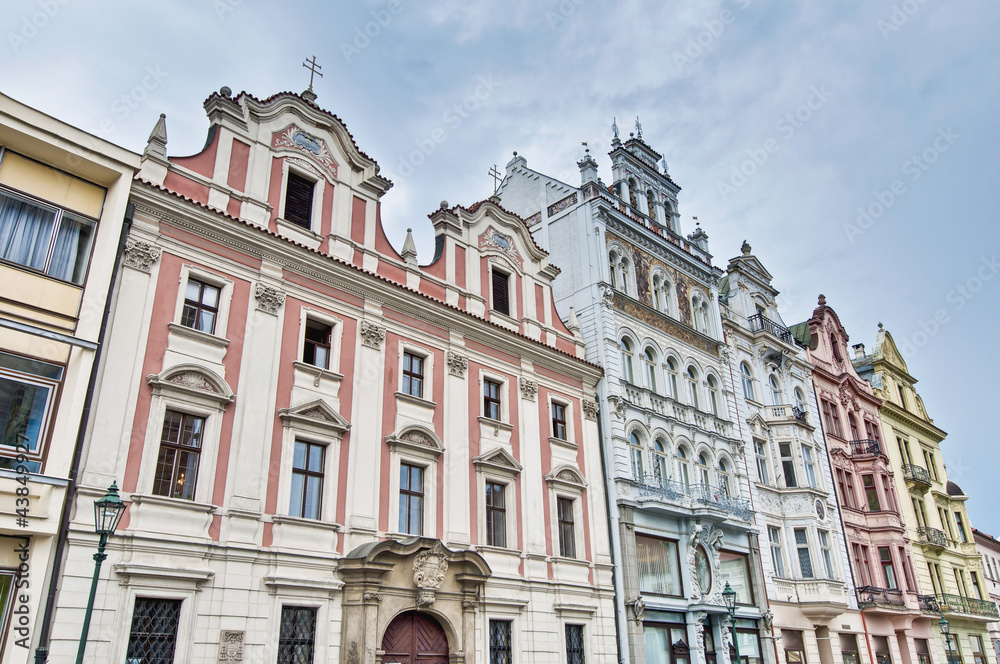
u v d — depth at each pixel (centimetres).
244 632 1728
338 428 2052
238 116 2181
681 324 3475
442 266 2619
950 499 5038
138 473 1684
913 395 5400
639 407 3014
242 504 1817
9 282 1574
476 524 2316
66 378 1576
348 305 2234
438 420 2339
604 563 2623
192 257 1939
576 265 3278
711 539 3025
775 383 4019
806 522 3538
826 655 3375
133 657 1566
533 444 2594
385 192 2508
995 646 4938
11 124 1630
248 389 1925
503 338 2636
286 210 2228
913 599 3969
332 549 1945
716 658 2864
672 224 3856
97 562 1330
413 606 2002
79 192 1731
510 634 2266
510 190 3844
